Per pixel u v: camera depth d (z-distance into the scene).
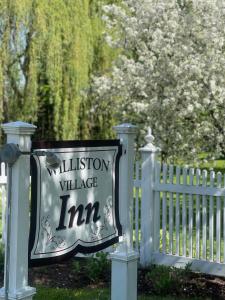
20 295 3.14
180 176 5.85
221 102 10.38
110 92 13.78
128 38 12.89
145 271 5.84
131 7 13.53
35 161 3.33
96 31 16.33
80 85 15.43
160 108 11.42
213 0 10.52
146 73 11.77
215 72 10.47
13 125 3.11
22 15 14.68
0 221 8.05
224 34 10.50
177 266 5.86
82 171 3.73
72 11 15.45
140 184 6.14
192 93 10.68
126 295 4.14
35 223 3.35
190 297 4.96
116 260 4.19
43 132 16.58
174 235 6.64
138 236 6.21
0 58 14.80
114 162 4.05
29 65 15.02
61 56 15.23
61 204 3.55
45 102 16.50
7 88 15.45
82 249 3.74
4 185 6.45
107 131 16.20
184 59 10.95
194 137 11.28
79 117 15.91
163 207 6.01
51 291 4.95
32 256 3.33
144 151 6.05
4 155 3.07
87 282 5.36
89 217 3.81
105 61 16.30
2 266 5.55
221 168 17.59
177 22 11.18
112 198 4.04
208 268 5.61
